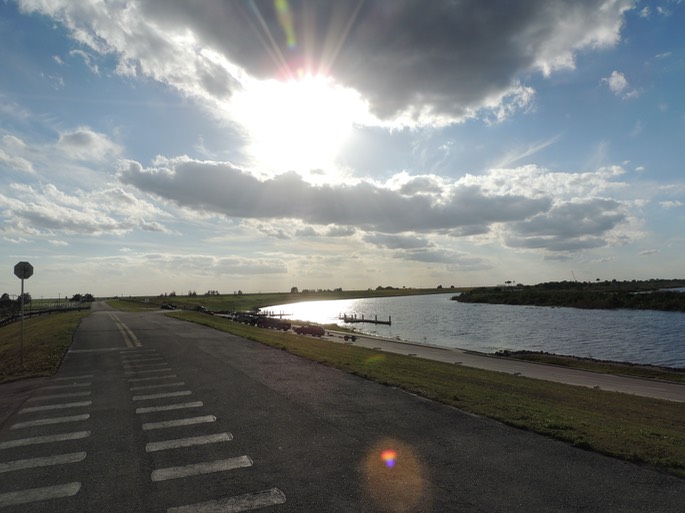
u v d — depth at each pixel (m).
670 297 107.19
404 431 7.09
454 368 20.42
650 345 50.38
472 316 103.31
